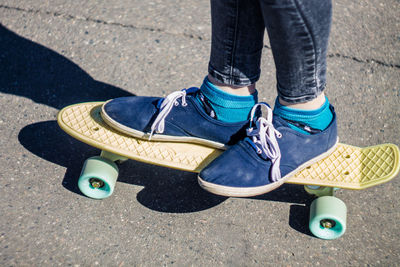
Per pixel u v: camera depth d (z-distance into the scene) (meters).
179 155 2.32
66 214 2.43
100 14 3.60
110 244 2.31
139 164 2.73
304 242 2.40
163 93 3.14
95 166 2.40
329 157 2.40
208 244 2.36
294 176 2.30
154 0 3.77
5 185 2.53
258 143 2.14
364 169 2.33
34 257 2.22
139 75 3.24
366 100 3.18
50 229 2.35
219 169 2.10
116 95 3.11
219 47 2.00
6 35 3.42
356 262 2.32
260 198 2.59
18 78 3.16
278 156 2.12
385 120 3.08
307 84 1.91
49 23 3.51
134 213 2.47
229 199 2.58
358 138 2.96
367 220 2.52
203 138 2.32
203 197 2.58
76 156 2.73
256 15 1.87
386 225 2.50
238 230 2.43
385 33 3.60
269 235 2.42
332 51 3.45
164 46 3.43
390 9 3.79
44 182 2.57
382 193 2.65
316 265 2.30
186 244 2.35
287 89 1.96
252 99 2.19
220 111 2.21
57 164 2.67
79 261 2.23
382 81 3.30
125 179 2.64
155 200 2.55
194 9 3.72
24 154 2.71
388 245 2.40
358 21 3.67
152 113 2.30
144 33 3.50
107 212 2.46
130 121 2.30
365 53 3.46
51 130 2.87
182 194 2.59
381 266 2.30
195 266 2.26
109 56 3.34
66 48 3.37
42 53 3.33
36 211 2.43
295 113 2.09
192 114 2.27
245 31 1.91
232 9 1.85
